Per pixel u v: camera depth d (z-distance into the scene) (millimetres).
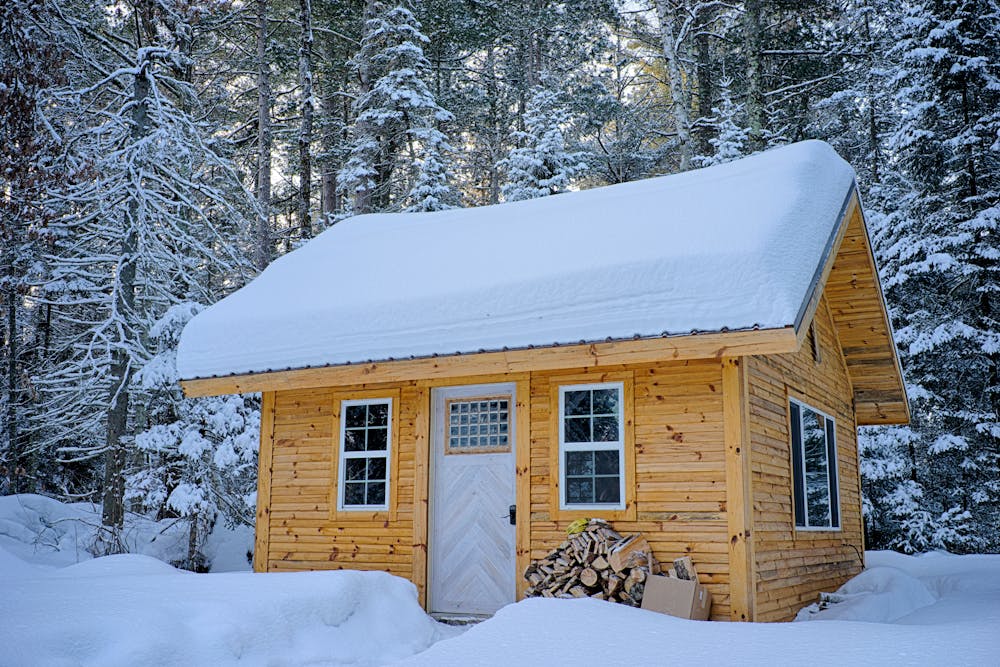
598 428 9164
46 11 14867
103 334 14578
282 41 26031
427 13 26375
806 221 8797
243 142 25156
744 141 23250
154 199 14703
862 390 13562
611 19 28359
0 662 5504
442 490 10086
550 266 9211
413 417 10305
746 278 7820
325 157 26141
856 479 13023
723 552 8211
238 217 16031
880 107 23250
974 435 17938
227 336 10797
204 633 6551
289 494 10938
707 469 8445
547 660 5801
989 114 17375
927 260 17453
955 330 17312
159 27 19766
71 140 14398
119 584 7902
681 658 5699
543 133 24500
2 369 19031
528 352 8797
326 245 12961
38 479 21234
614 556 8227
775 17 25328
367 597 8211
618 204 10695
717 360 8617
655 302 8156
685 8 23172
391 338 9617
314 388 11055
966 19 17688
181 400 14422
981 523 17359
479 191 33594
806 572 9969
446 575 9883
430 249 11312
